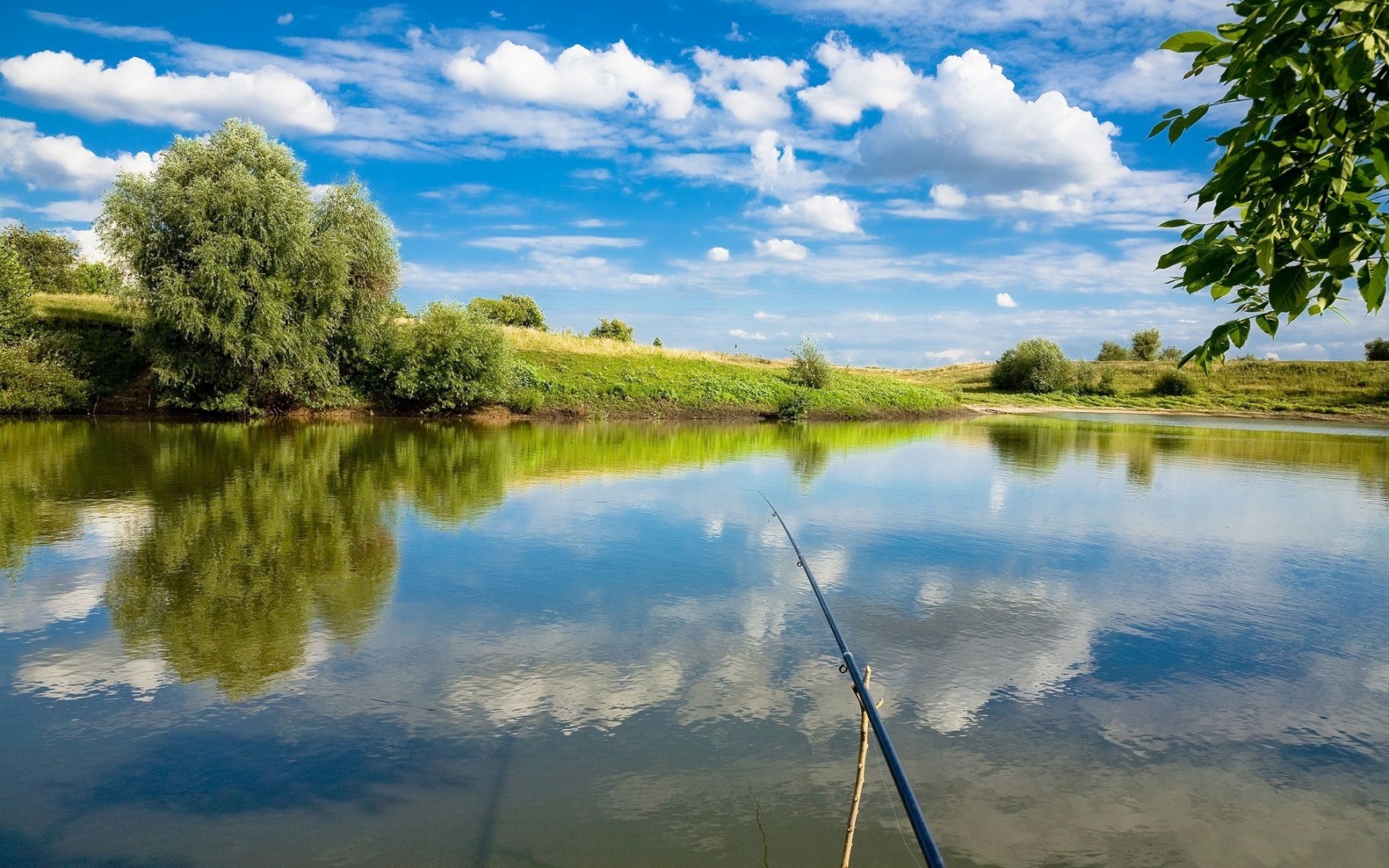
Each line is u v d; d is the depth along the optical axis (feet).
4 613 24.25
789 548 34.53
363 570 29.78
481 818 13.94
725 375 143.54
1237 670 21.81
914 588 28.86
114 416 90.43
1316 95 6.07
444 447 71.97
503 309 244.83
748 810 14.35
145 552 31.63
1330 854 13.69
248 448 65.67
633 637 23.08
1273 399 182.39
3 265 90.07
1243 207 7.22
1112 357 295.89
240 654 21.33
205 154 88.33
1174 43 7.11
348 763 15.78
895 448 82.69
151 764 15.61
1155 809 14.90
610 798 14.64
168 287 83.05
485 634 23.13
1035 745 17.25
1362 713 19.29
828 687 19.81
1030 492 52.26
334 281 92.84
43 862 12.60
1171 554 35.27
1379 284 6.38
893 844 13.46
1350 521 43.98
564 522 39.19
